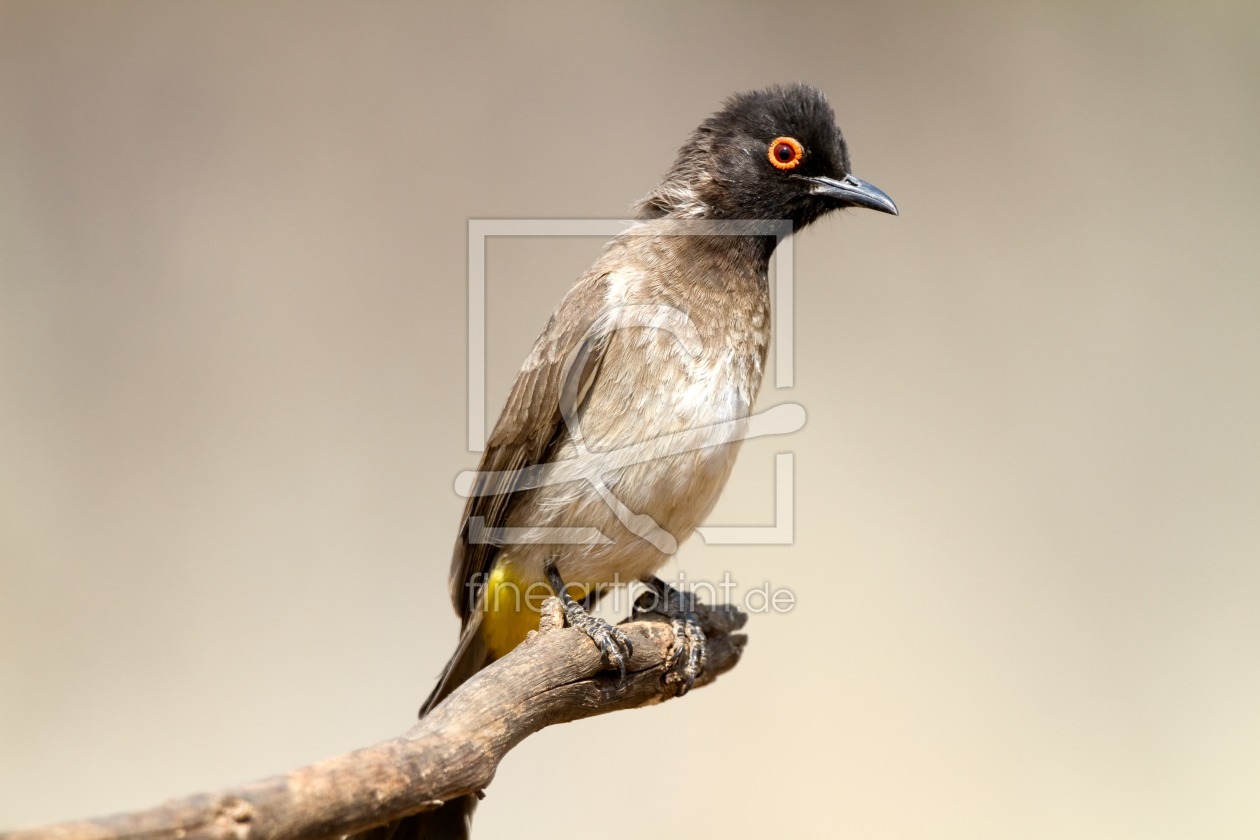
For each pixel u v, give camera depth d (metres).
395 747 6.17
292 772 5.60
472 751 6.70
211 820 5.13
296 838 5.51
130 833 4.88
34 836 4.63
